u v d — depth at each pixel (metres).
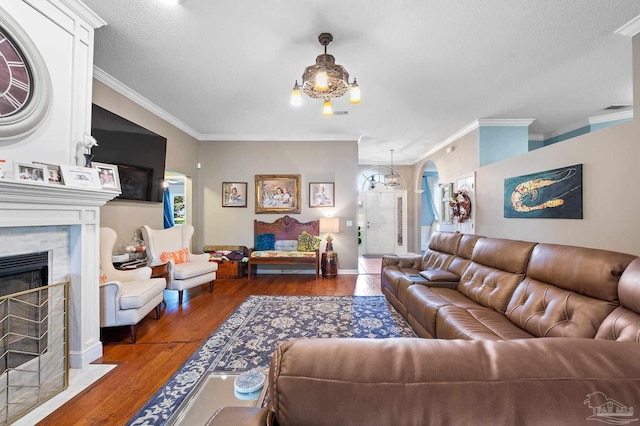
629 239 2.53
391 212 8.81
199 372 2.11
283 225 5.54
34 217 1.80
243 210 5.60
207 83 3.29
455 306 2.31
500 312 2.24
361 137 5.69
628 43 2.55
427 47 2.59
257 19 2.21
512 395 0.48
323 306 3.59
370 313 3.34
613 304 1.52
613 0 2.04
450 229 5.82
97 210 2.29
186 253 4.26
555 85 3.38
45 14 1.87
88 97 2.18
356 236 5.61
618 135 2.61
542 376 0.49
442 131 5.26
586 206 2.94
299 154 5.60
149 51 2.64
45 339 1.92
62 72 1.99
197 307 3.57
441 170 6.32
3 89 1.61
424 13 2.15
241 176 5.61
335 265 5.30
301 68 2.95
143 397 1.82
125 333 2.79
